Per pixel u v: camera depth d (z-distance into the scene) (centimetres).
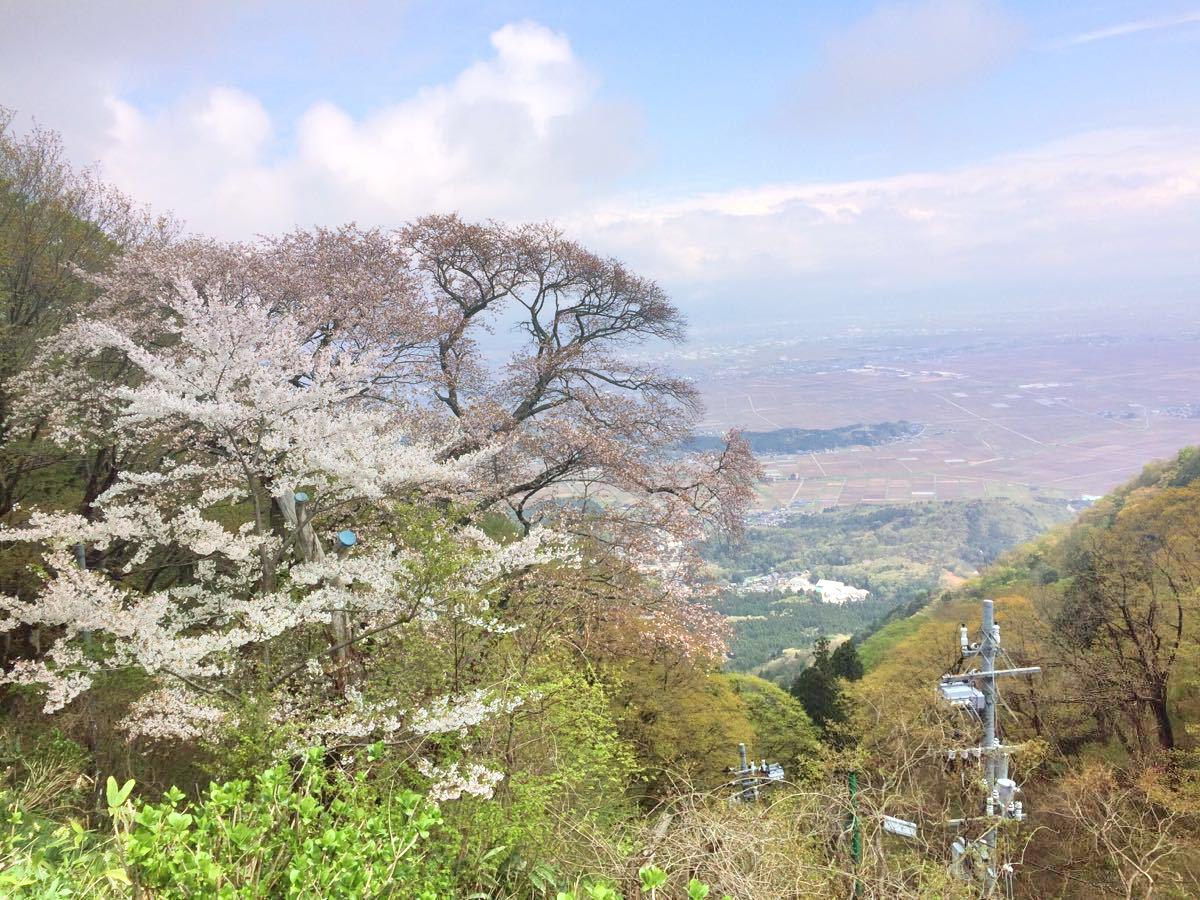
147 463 1335
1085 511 4781
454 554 815
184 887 292
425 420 1449
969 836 1030
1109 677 2338
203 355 943
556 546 978
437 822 380
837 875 709
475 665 847
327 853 338
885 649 3925
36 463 1306
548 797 754
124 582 1179
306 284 1475
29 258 1412
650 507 1559
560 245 1861
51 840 468
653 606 1460
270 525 1203
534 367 1755
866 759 1170
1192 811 1519
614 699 1580
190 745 930
